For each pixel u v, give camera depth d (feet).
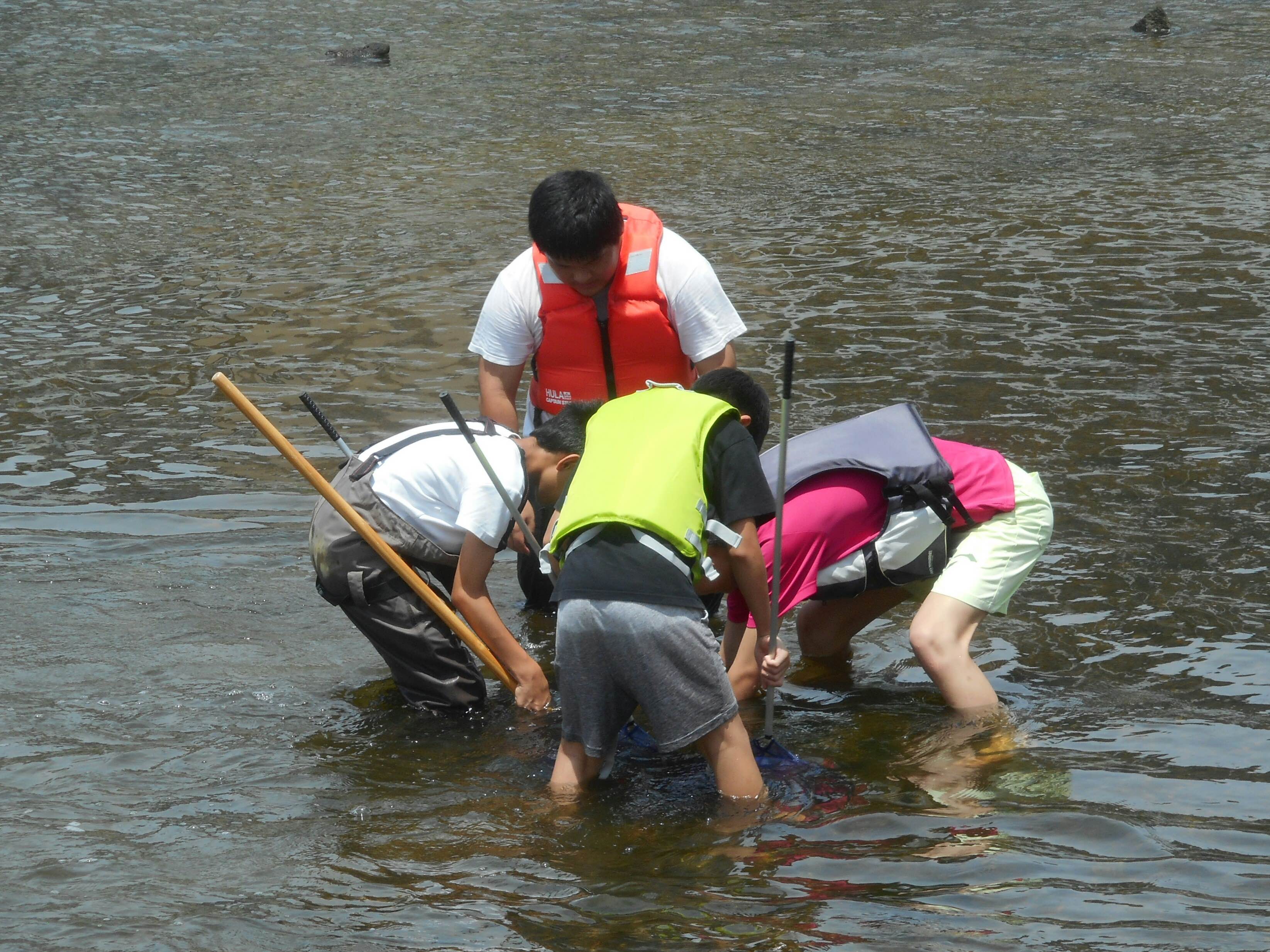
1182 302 94.89
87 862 36.99
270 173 146.10
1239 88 182.29
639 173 142.72
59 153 155.94
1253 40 222.89
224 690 48.24
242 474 69.00
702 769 42.55
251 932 33.63
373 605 46.03
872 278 102.78
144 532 62.03
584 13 265.54
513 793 41.27
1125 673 47.93
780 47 226.99
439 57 221.46
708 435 40.37
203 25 253.85
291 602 55.57
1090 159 143.54
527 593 55.88
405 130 167.73
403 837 38.52
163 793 41.04
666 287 51.19
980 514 46.65
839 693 47.93
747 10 267.80
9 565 58.29
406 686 47.01
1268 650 49.21
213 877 36.37
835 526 45.27
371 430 74.95
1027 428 72.43
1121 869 35.83
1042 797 39.88
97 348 90.38
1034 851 36.88
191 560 59.16
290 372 85.20
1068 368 82.07
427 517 46.03
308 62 217.36
